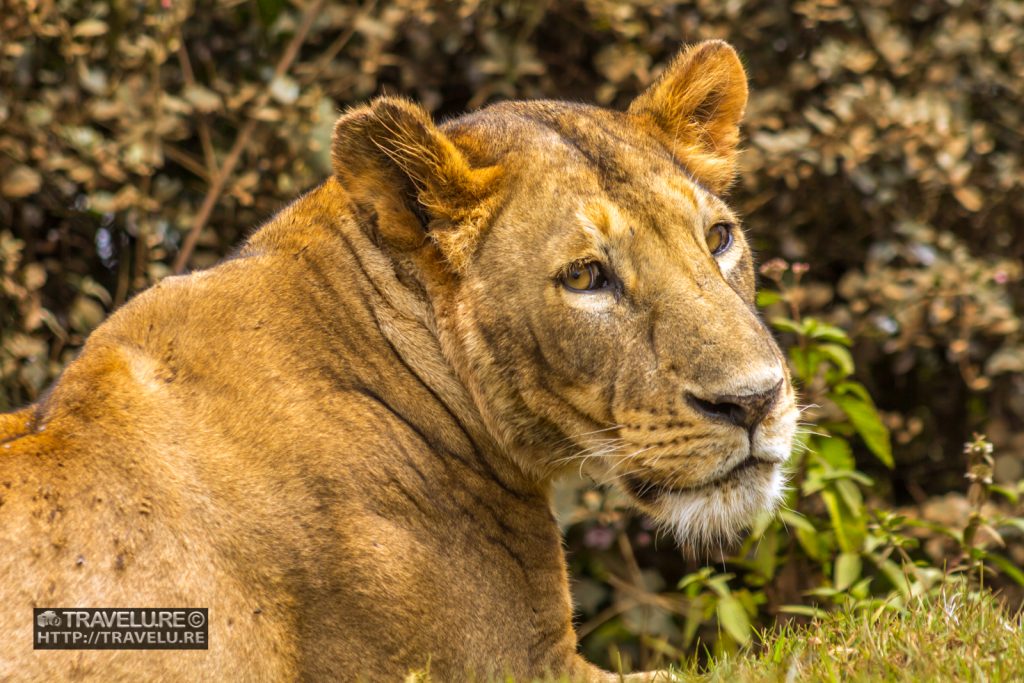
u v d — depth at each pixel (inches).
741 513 221.8
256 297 227.0
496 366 227.3
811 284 422.9
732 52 266.4
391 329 229.8
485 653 221.8
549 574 236.1
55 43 402.3
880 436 347.6
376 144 227.8
